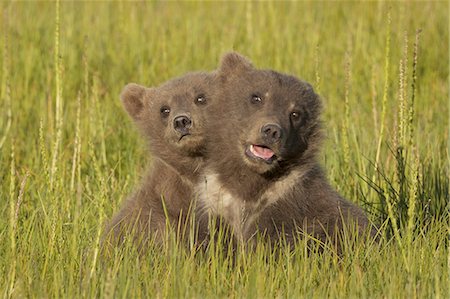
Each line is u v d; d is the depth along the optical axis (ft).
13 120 60.80
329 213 41.42
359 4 86.74
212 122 43.55
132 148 55.67
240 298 34.58
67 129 59.41
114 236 40.83
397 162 45.09
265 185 41.39
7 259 37.19
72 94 67.72
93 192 47.91
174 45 77.00
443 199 46.06
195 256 40.11
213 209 41.47
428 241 39.68
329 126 56.39
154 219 41.68
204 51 77.30
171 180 43.14
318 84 49.06
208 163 43.06
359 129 56.29
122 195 46.19
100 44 76.18
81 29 80.59
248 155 40.78
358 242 39.60
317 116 42.93
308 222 41.14
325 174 43.42
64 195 43.34
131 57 74.64
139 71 71.15
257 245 39.70
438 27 80.74
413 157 44.11
